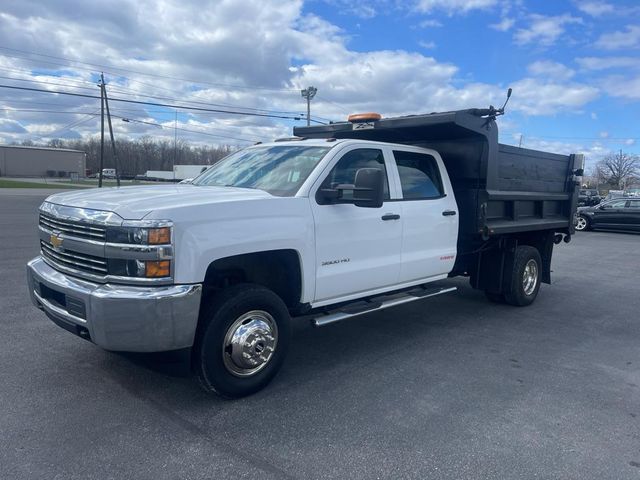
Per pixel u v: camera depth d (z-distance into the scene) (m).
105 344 3.44
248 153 5.44
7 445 3.19
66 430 3.40
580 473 3.07
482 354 5.21
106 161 108.19
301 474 2.98
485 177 6.00
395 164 5.33
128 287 3.44
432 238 5.65
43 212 4.26
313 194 4.39
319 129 6.71
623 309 7.38
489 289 7.17
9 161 97.62
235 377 3.92
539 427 3.62
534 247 7.72
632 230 21.02
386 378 4.49
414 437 3.44
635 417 3.82
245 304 3.87
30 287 4.29
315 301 4.55
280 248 4.07
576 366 4.91
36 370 4.39
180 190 4.28
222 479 2.91
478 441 3.40
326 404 3.93
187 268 3.48
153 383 4.20
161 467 3.01
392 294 5.60
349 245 4.68
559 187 7.95
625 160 93.06
